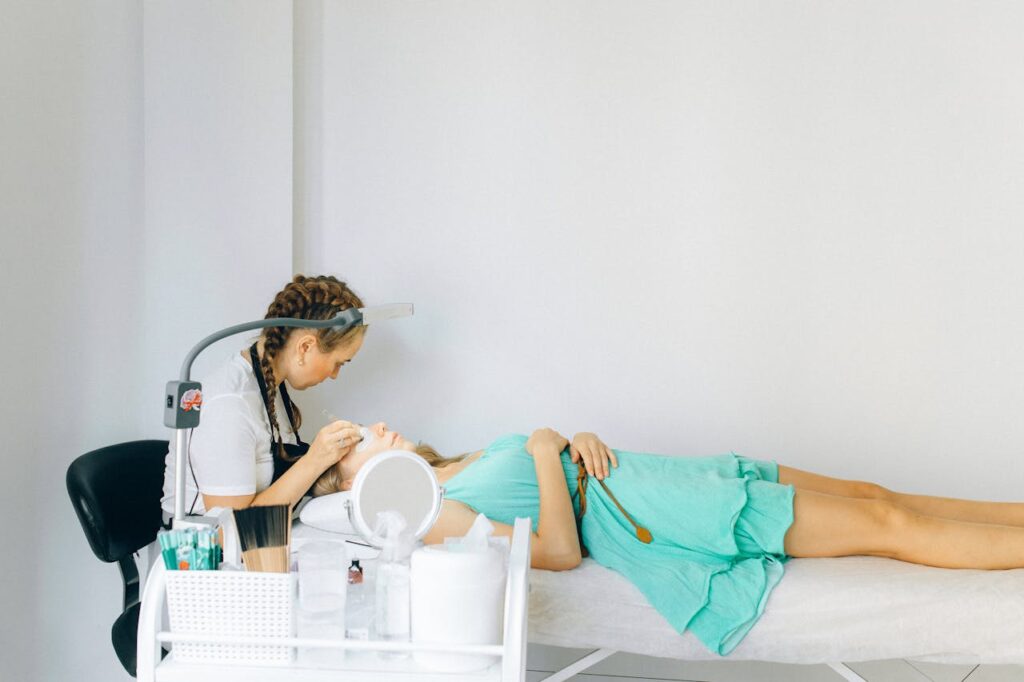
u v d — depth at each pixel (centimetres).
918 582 174
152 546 230
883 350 271
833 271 271
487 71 272
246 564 127
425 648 125
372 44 272
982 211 269
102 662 235
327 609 131
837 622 169
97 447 234
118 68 238
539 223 273
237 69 250
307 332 207
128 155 241
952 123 268
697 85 270
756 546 189
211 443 192
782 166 270
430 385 277
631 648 171
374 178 274
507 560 139
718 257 272
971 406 271
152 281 247
